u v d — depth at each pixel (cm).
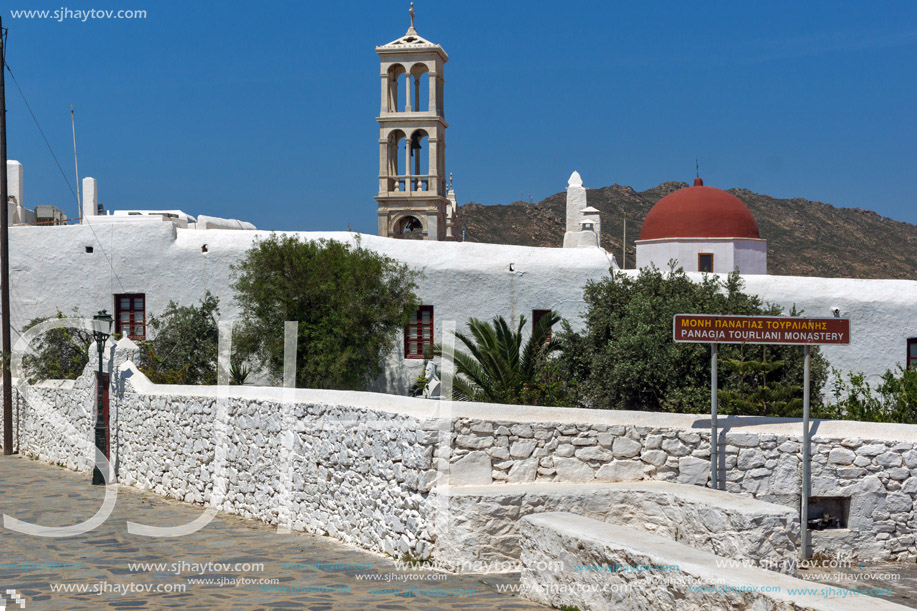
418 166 3825
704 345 1761
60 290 2405
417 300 2297
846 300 2380
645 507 1016
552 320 1995
